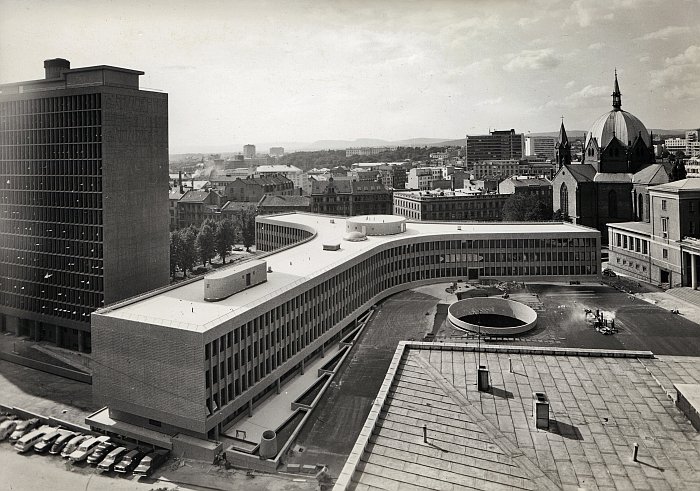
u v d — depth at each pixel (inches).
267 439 2778.1
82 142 4160.9
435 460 1593.3
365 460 1601.9
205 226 7253.9
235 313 3112.7
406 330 4355.3
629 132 7411.4
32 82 4458.7
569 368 2166.6
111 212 4165.8
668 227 5433.1
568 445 1654.8
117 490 2706.7
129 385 3056.1
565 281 5718.5
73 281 4320.9
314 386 3511.3
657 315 4589.1
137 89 4360.2
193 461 2854.3
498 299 4795.8
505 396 1956.2
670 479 1489.9
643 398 1921.8
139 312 3137.3
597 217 7411.4
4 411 3548.2
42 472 2891.2
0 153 4539.9
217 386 2950.3
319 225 6545.3
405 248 5477.4
